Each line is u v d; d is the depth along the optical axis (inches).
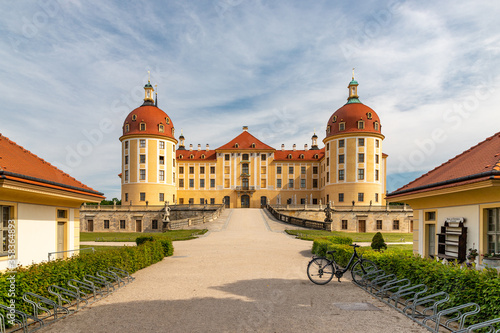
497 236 342.3
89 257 413.7
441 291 300.8
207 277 488.7
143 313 313.9
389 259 406.6
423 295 326.0
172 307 332.2
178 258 708.7
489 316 248.2
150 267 586.9
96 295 384.2
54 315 302.0
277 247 917.8
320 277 448.1
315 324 282.0
